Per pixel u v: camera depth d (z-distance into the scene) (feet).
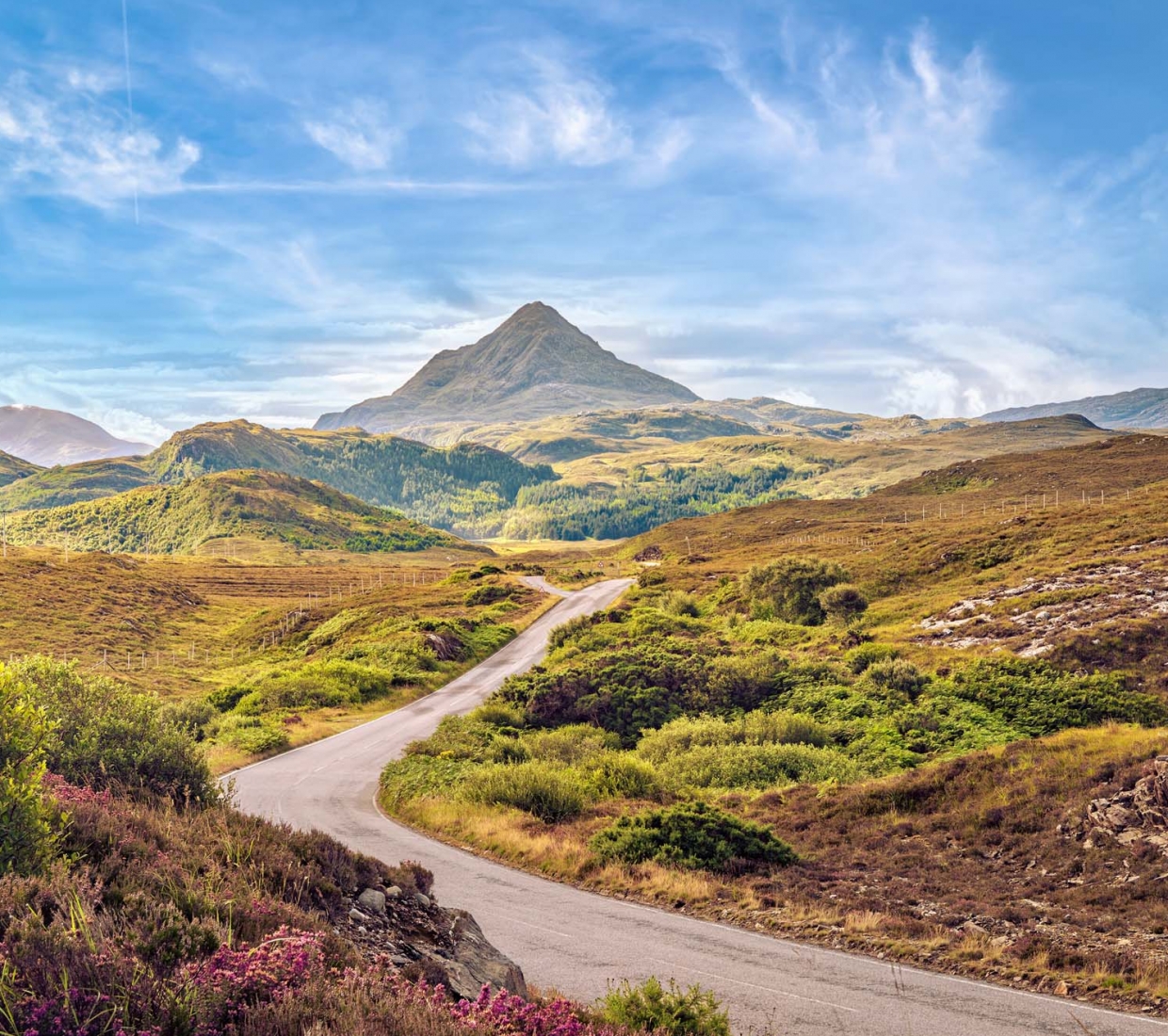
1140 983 41.29
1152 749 72.08
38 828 23.44
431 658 223.30
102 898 21.88
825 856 71.36
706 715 135.13
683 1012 30.83
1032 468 528.63
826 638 172.14
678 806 74.43
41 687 52.03
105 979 16.67
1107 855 60.80
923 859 67.82
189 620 422.41
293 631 358.84
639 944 49.34
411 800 96.89
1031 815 70.69
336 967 21.99
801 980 43.06
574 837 75.87
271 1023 17.21
